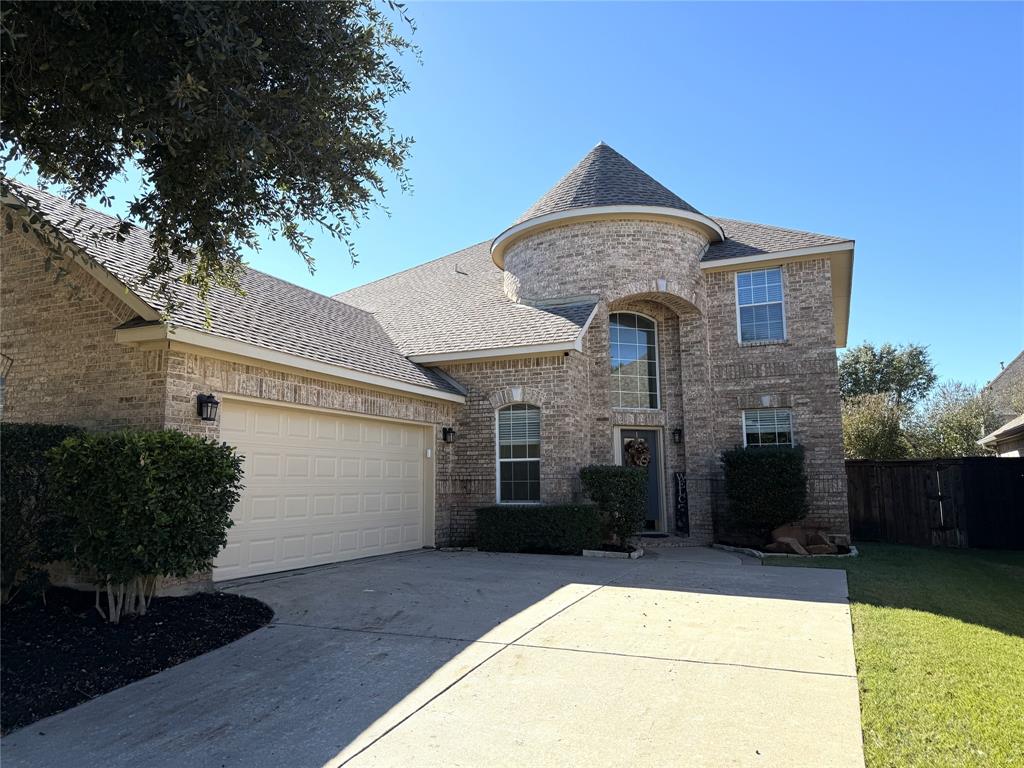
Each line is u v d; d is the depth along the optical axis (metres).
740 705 4.53
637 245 15.41
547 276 15.95
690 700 4.63
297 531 10.26
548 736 4.05
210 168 5.70
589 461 14.71
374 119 7.09
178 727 4.29
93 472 6.34
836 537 14.69
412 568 10.41
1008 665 5.41
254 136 5.21
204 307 9.32
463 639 6.23
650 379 16.55
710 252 16.69
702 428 15.83
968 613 7.59
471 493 14.21
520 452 14.10
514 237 16.78
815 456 15.09
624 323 16.48
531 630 6.53
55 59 5.16
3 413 9.08
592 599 7.99
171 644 6.03
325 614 7.23
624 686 4.93
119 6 4.98
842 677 5.09
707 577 9.66
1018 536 15.55
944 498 16.25
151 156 5.94
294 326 11.42
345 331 13.55
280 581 9.04
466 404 14.56
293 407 10.23
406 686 4.98
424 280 21.97
